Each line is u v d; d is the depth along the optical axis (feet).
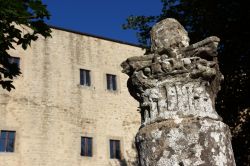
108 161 68.49
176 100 12.17
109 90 74.28
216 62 12.92
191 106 12.01
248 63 36.50
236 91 37.65
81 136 67.46
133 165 70.59
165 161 11.29
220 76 13.37
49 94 67.10
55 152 63.87
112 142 70.85
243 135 38.60
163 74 12.59
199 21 37.11
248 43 35.70
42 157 62.54
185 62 12.51
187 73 12.46
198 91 12.32
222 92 37.73
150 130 11.92
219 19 35.83
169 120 11.82
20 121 62.80
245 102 37.68
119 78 76.48
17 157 60.64
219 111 38.52
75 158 65.36
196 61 12.55
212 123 11.76
